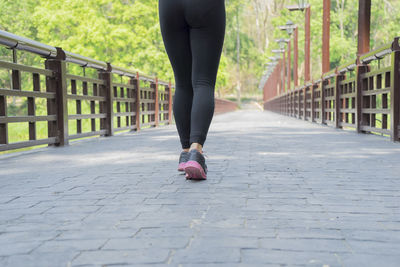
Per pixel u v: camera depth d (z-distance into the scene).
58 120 6.07
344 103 9.82
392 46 6.18
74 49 27.95
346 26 42.69
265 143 6.12
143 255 1.52
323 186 2.83
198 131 3.02
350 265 1.42
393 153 4.77
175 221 1.98
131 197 2.54
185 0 2.97
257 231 1.81
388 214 2.10
